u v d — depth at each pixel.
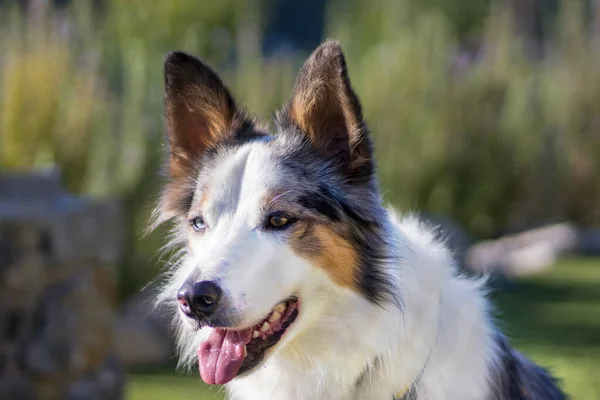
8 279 8.38
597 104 23.69
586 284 18.28
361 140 5.09
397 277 5.12
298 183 5.08
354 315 5.08
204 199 5.24
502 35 22.14
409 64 20.08
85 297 8.82
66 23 14.80
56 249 8.54
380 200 5.26
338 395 5.16
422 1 26.70
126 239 12.55
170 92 5.71
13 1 14.88
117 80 13.82
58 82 13.42
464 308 5.36
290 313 4.99
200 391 10.43
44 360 8.46
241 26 28.86
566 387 10.75
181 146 5.78
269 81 17.27
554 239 22.05
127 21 19.86
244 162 5.23
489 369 5.30
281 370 5.23
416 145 19.77
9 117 13.12
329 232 5.02
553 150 22.66
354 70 21.27
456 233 18.77
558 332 13.72
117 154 12.95
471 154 20.23
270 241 4.93
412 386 5.11
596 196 23.88
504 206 21.03
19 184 9.44
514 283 18.38
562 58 25.28
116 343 10.21
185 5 26.72
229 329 4.84
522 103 21.11
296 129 5.36
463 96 20.30
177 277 5.55
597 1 27.64
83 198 9.47
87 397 8.73
